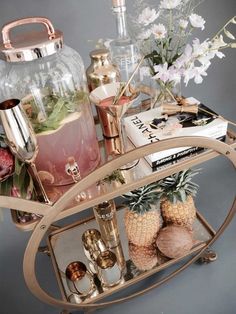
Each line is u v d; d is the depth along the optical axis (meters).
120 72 0.98
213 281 1.18
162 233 1.17
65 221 1.45
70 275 1.15
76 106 0.81
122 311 1.14
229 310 1.10
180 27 0.89
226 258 1.24
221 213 1.39
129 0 1.12
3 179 0.76
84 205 0.79
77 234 1.29
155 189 1.09
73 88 0.83
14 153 0.74
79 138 0.83
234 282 1.17
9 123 0.68
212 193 1.47
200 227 1.26
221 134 0.90
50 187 0.86
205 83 1.43
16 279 1.29
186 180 1.12
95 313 1.14
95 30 1.16
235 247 1.27
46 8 1.07
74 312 1.14
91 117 0.88
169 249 1.14
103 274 1.14
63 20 1.10
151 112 0.97
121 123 0.91
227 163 1.59
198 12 1.24
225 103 1.53
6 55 0.73
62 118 0.78
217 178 1.53
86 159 0.88
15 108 0.67
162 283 1.16
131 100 0.85
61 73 0.80
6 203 0.70
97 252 1.20
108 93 0.91
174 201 1.12
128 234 1.19
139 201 1.08
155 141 0.81
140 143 0.87
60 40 0.77
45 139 0.78
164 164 0.87
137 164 0.88
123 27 0.95
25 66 0.78
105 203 1.16
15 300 1.22
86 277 1.14
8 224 1.42
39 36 0.78
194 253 1.26
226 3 1.27
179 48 0.91
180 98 0.98
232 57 1.42
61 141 0.80
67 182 0.86
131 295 1.12
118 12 0.92
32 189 0.80
